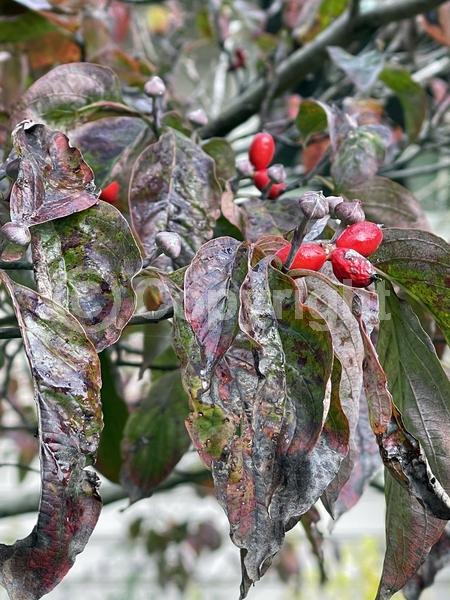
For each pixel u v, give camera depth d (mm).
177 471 695
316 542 478
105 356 517
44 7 561
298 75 702
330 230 394
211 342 321
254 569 313
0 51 617
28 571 310
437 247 364
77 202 332
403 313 374
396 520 365
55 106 429
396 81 633
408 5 664
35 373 314
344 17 688
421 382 373
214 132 702
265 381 317
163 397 513
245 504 316
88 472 313
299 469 316
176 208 410
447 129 827
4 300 557
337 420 319
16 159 348
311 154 588
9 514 697
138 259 335
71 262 336
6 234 321
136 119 444
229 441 319
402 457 328
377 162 459
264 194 441
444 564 463
